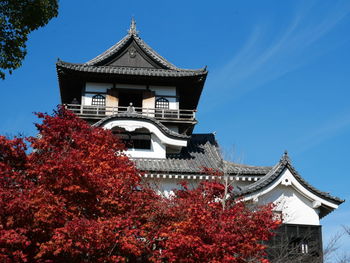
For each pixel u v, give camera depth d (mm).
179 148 32812
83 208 15633
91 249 14312
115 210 15984
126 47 38188
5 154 16125
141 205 16562
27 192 14508
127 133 32594
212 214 16484
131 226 15805
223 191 19359
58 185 15180
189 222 15406
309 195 24141
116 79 35938
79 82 36344
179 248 15164
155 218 16625
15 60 18844
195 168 29297
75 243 13992
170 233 15398
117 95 35656
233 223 15680
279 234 22062
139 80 36031
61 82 36438
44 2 18891
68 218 15141
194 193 18203
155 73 35375
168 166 29734
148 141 32719
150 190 17641
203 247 14953
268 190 23703
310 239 23031
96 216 15781
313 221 24078
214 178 22469
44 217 14016
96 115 33875
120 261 15742
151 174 27984
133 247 14625
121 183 16141
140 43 38062
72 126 18203
